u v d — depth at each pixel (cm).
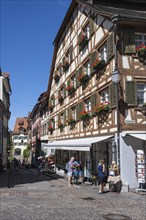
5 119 4175
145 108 1655
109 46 1734
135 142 1633
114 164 1580
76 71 2506
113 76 1580
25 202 1195
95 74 2008
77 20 2503
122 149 1602
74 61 2597
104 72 1842
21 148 8281
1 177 2466
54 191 1544
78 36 2406
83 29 2345
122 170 1592
